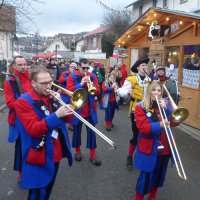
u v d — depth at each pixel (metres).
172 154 3.31
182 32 9.15
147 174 3.48
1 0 15.86
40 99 2.89
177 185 4.53
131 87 4.85
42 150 2.87
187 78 8.91
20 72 4.35
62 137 3.12
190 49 8.84
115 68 11.66
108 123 7.75
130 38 13.24
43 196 2.97
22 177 2.90
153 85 3.42
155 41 10.87
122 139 6.93
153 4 22.95
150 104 3.45
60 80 8.59
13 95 4.22
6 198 4.03
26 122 2.76
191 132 7.83
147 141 3.41
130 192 4.26
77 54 32.84
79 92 3.10
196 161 5.57
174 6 19.47
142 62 4.83
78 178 4.70
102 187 4.40
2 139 6.85
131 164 5.05
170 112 3.53
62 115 2.73
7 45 32.19
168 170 5.10
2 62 23.73
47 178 2.94
